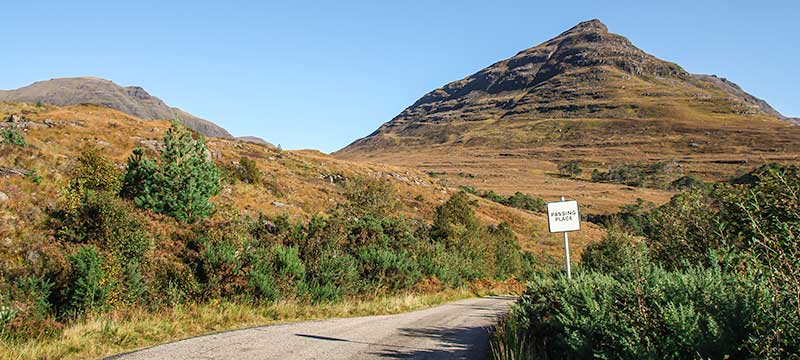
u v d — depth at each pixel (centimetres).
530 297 751
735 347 397
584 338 492
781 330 346
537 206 9106
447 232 3042
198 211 1747
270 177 4234
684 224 976
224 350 718
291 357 679
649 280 538
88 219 1238
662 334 445
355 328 966
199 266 1250
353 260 1680
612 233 2038
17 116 3803
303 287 1352
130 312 960
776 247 398
